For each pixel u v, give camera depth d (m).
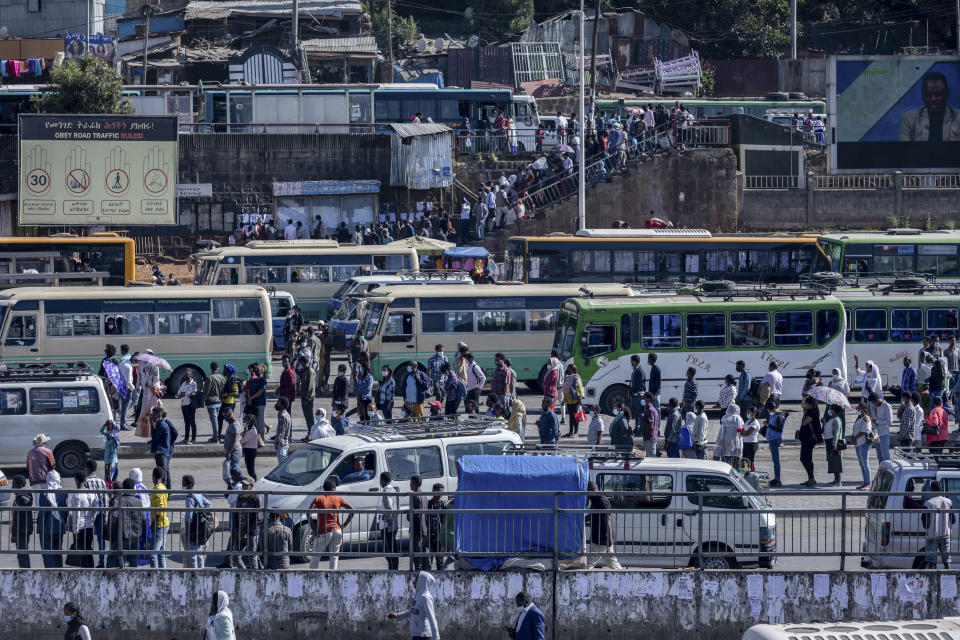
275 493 69.31
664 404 124.19
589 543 69.56
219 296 136.75
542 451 76.81
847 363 135.00
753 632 46.94
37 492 69.19
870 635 46.34
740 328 124.81
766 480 84.31
